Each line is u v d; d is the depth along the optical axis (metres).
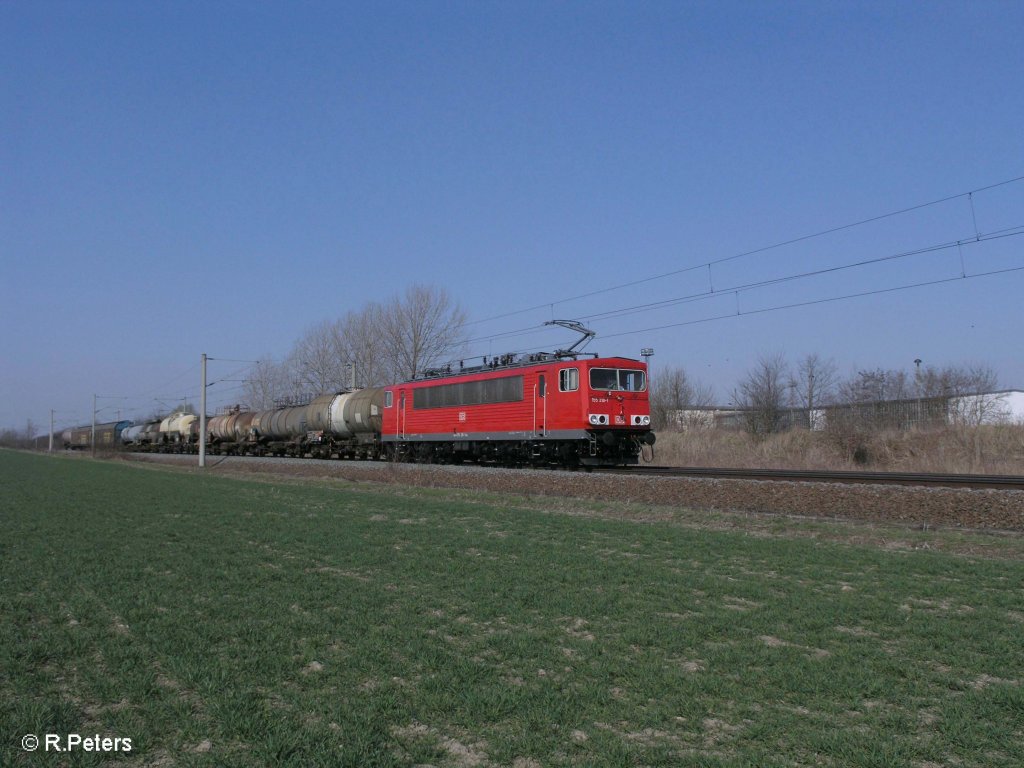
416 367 61.72
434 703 6.54
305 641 8.44
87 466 56.81
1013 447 34.28
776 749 5.70
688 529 16.84
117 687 7.02
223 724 6.13
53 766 5.49
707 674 7.27
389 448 39.59
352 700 6.66
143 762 5.60
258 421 56.22
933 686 7.00
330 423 44.66
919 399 46.53
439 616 9.68
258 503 24.67
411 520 19.80
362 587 11.27
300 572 12.49
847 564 12.58
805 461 37.81
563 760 5.52
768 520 17.30
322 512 21.70
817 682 6.97
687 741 5.88
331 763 5.41
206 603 10.38
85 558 14.07
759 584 11.19
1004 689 6.74
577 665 7.52
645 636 8.41
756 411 50.84
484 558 13.77
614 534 16.27
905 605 9.95
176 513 21.84
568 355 29.06
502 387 30.69
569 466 28.91
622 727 6.13
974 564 12.30
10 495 28.64
